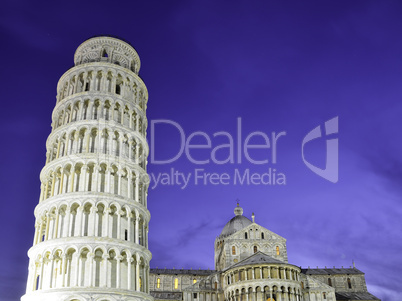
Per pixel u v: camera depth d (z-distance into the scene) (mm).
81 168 57688
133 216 57812
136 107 67562
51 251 51656
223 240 116750
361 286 111812
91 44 72250
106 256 51500
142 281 55969
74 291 48219
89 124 61062
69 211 54125
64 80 69125
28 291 52094
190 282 110938
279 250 103562
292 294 85188
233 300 88875
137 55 76188
